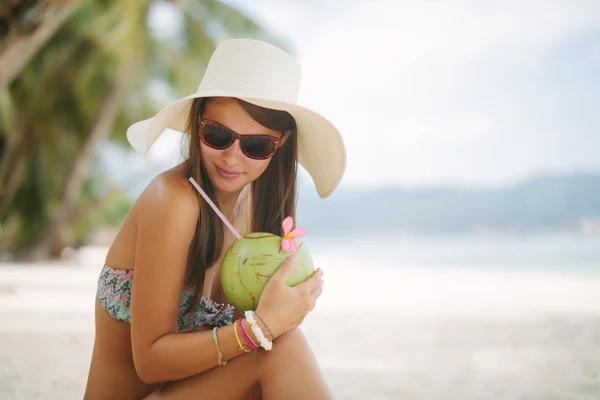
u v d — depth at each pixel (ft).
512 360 13.44
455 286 36.50
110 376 6.78
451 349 15.08
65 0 26.05
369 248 141.08
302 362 6.04
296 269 6.21
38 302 24.98
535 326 18.95
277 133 6.73
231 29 52.90
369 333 17.99
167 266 6.03
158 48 54.95
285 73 6.64
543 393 10.14
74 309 22.79
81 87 53.36
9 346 14.60
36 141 57.41
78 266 56.08
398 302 27.07
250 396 6.16
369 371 12.28
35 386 10.30
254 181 7.46
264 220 7.50
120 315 6.57
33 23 26.03
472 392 10.27
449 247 132.36
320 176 7.48
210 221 6.61
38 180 61.05
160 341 5.96
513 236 196.24
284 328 6.01
